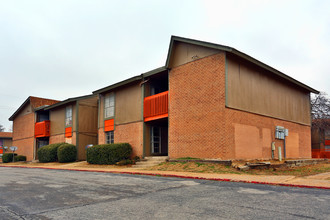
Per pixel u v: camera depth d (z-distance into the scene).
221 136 13.74
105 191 7.98
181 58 16.48
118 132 20.73
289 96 20.28
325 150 34.69
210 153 14.18
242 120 14.98
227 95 13.98
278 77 18.80
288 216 5.04
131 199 6.75
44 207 6.06
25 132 32.69
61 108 27.34
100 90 22.48
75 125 24.58
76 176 12.38
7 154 31.50
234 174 11.30
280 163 15.09
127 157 18.70
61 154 22.89
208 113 14.52
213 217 5.02
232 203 6.09
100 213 5.45
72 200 6.77
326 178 10.18
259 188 8.05
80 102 24.97
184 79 16.11
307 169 14.58
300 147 20.94
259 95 16.69
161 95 17.58
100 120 22.86
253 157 15.49
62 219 5.07
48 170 16.94
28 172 15.44
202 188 8.17
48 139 31.42
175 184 9.05
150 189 8.16
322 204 5.95
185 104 15.82
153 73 18.20
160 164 15.30
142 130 18.61
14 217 5.27
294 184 8.41
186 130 15.55
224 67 14.07
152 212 5.45
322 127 33.62
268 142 17.05
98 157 19.19
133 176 11.78
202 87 15.01
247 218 4.93
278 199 6.47
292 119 20.23
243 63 15.55
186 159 14.75
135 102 19.53
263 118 16.81
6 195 7.62
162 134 19.98
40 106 30.58
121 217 5.13
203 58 15.19
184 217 5.05
